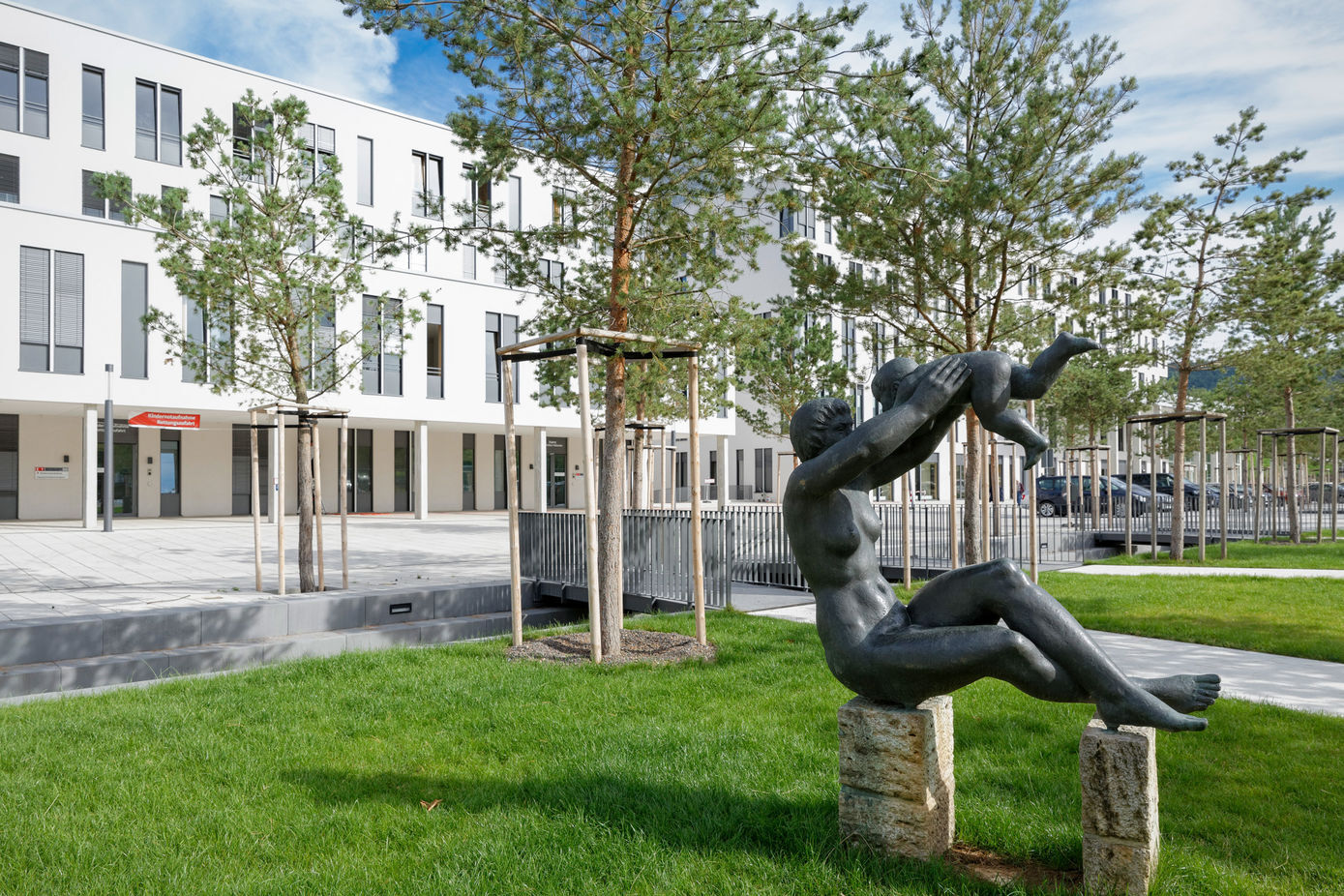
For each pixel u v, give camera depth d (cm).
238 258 1177
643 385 1134
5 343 2470
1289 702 659
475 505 4097
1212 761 516
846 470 356
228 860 395
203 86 2925
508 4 798
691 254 945
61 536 2314
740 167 877
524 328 1071
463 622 1149
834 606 375
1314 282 1756
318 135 3127
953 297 1248
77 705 689
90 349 2608
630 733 568
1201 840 406
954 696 670
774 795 447
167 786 490
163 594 1231
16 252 2494
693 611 1152
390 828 426
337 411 1303
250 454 3475
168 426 2689
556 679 743
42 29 2672
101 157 2756
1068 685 338
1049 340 1441
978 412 364
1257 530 2114
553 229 938
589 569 826
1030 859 377
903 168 1064
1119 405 2866
